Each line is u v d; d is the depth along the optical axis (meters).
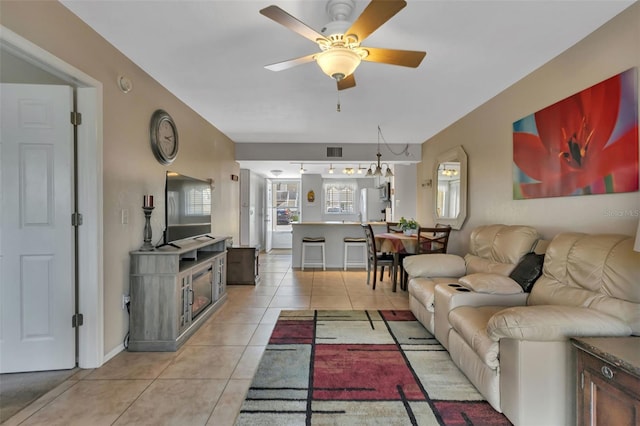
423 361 2.42
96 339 2.30
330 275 5.62
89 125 2.24
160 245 2.95
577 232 2.24
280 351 2.60
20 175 2.18
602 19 2.05
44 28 1.84
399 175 6.95
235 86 3.19
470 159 4.02
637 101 1.88
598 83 2.14
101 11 2.00
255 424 1.71
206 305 3.45
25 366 2.22
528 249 2.61
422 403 1.89
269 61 2.65
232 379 2.17
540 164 2.73
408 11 1.96
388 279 5.30
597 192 2.16
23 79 2.33
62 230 2.22
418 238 4.30
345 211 9.71
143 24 2.14
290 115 4.19
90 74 2.19
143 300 2.61
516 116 3.07
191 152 3.91
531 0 1.86
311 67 2.77
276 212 9.79
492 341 1.82
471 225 4.00
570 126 2.39
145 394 1.99
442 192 4.92
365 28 1.65
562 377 1.62
